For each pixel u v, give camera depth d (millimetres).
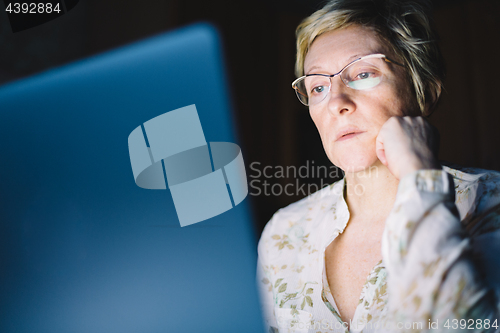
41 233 2484
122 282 2328
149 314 2109
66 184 2582
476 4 4109
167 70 2932
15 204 2514
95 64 2824
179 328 1965
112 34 2889
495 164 3846
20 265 2410
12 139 2588
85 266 2393
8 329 2223
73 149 2639
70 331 2227
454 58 4180
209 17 3248
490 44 4027
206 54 3158
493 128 3924
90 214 2514
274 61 3982
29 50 2678
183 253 2404
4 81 2588
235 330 1663
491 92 3982
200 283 2221
